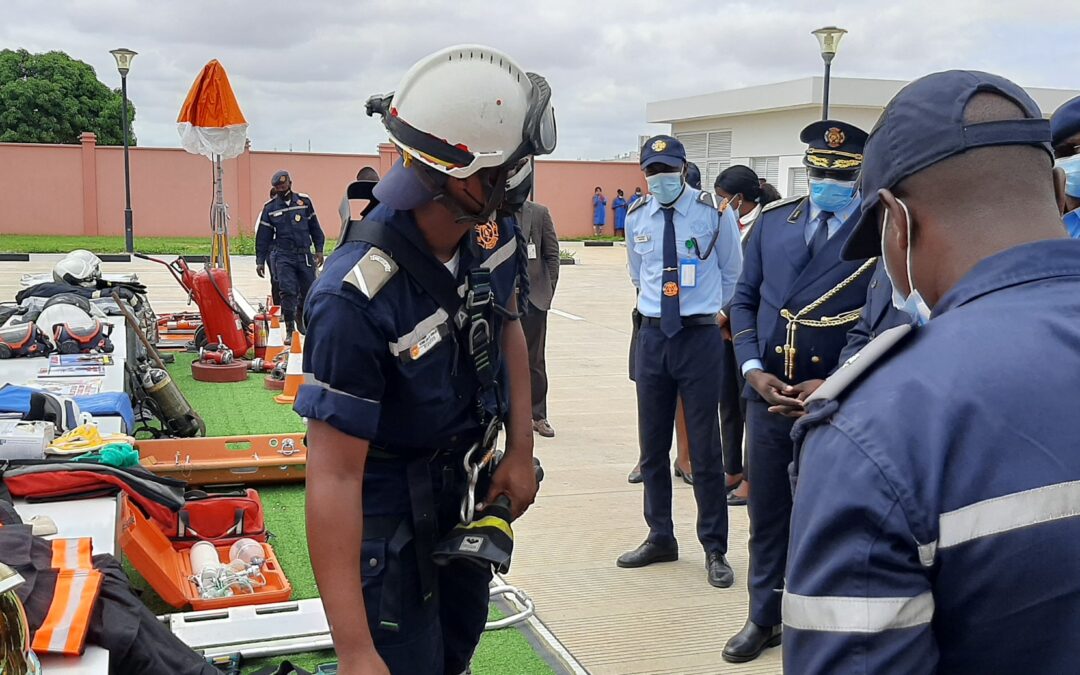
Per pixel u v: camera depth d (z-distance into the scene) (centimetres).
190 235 2933
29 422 388
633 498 566
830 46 1653
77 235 2850
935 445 110
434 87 184
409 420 203
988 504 107
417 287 194
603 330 1263
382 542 206
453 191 189
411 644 210
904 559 110
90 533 323
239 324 946
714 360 444
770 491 363
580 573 455
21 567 252
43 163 2806
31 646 227
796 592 117
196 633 350
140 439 614
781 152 2762
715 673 362
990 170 120
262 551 429
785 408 341
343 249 197
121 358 605
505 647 369
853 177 334
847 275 340
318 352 188
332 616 190
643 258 461
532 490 237
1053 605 106
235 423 706
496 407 224
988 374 112
